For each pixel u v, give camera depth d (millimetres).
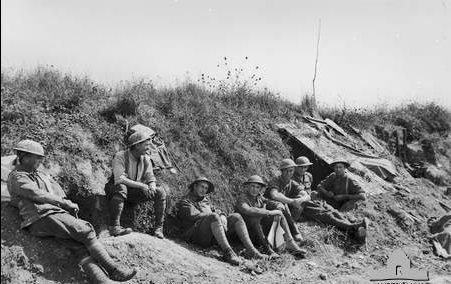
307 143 11617
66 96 8875
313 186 11297
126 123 8977
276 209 8609
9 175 6363
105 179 8008
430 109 16875
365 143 13742
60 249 6211
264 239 8203
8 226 6145
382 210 10516
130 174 7555
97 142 8430
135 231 7836
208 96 11719
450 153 15484
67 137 8047
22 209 6188
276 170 10727
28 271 5852
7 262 5777
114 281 6180
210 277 6922
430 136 15609
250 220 8305
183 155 9461
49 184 6645
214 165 9805
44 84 9109
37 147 6488
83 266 6105
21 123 7836
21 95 8367
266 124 11828
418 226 10359
